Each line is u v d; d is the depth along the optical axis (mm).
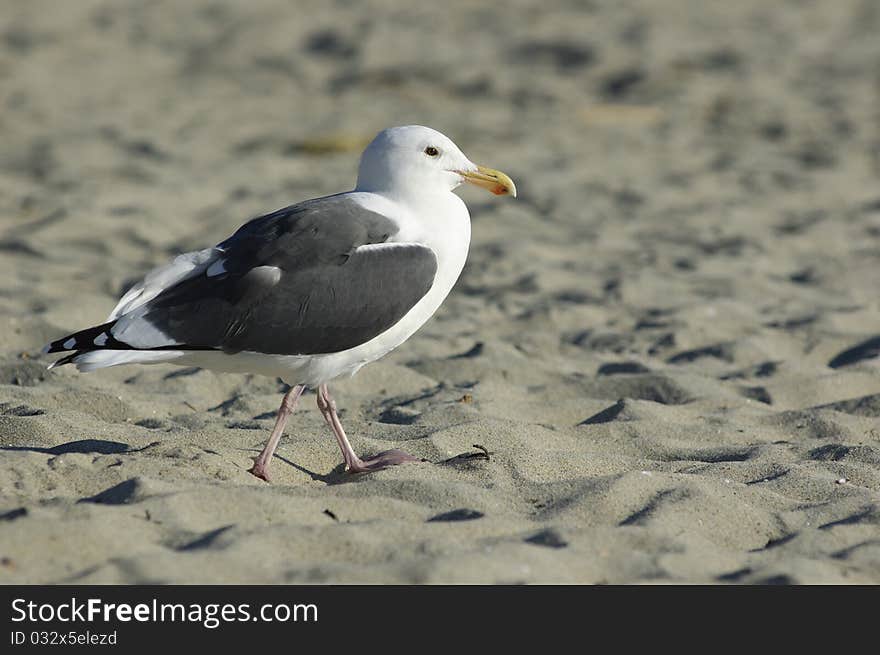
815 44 38375
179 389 11523
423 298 9125
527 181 23250
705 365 13008
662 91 32594
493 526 7574
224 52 37812
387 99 32250
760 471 9094
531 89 33094
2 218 18734
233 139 27125
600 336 14102
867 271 17031
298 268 8602
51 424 9586
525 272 16844
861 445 9672
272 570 6805
